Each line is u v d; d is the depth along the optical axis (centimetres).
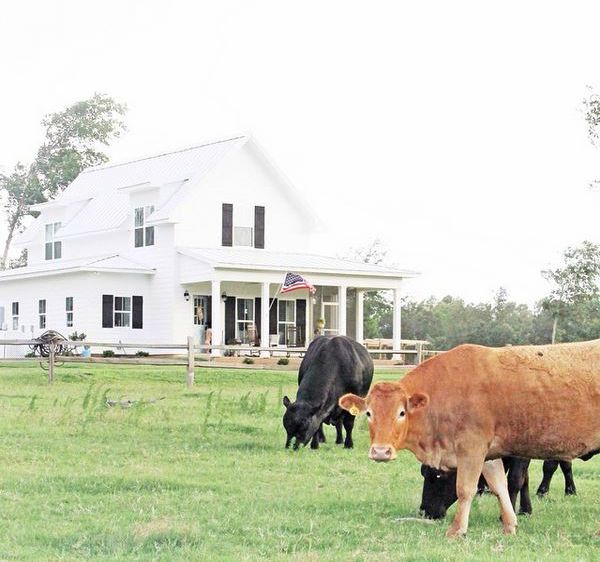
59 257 5834
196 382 3403
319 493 1400
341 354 1934
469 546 1072
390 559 1008
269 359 4241
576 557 1040
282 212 5112
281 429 2100
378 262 7519
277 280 4644
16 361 4059
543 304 6112
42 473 1502
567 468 1452
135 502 1300
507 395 1122
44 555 1026
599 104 5538
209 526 1166
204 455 1739
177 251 4794
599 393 1119
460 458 1130
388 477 1554
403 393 1116
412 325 8106
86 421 2142
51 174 8044
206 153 5166
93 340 4803
